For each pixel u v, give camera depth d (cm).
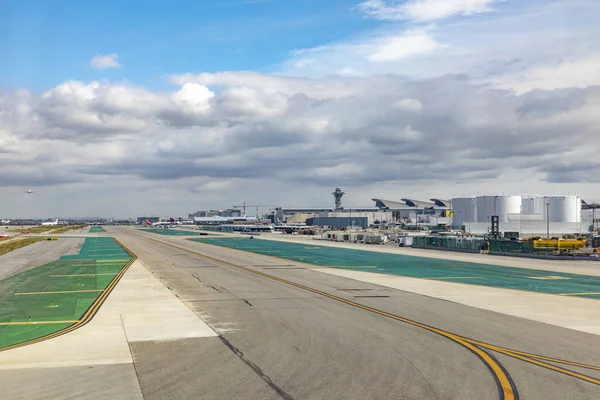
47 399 1332
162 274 4569
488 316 2542
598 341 1997
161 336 2086
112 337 2078
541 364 1641
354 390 1370
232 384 1431
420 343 1928
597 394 1341
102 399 1326
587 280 4222
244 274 4575
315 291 3447
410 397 1313
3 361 1717
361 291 3466
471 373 1530
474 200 18400
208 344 1934
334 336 2052
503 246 7225
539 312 2677
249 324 2316
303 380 1464
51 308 2783
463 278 4338
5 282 3956
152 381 1477
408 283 3950
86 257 6631
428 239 8700
